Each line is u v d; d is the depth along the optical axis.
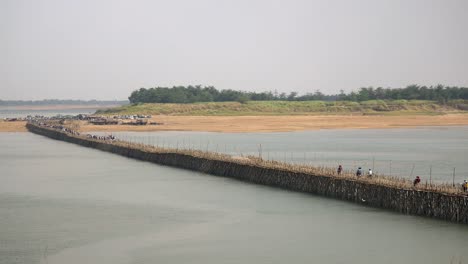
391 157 126.94
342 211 70.75
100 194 86.31
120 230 65.19
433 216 65.06
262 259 55.06
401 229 62.41
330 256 55.53
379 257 55.06
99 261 54.81
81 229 65.69
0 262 54.19
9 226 67.00
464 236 59.56
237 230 64.81
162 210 74.81
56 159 134.25
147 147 135.12
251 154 132.62
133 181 97.94
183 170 110.88
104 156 139.75
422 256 55.00
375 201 71.81
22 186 94.25
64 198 83.44
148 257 55.88
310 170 85.12
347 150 142.50
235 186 90.25
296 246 58.75
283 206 74.81
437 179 93.62
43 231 64.75
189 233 63.97
